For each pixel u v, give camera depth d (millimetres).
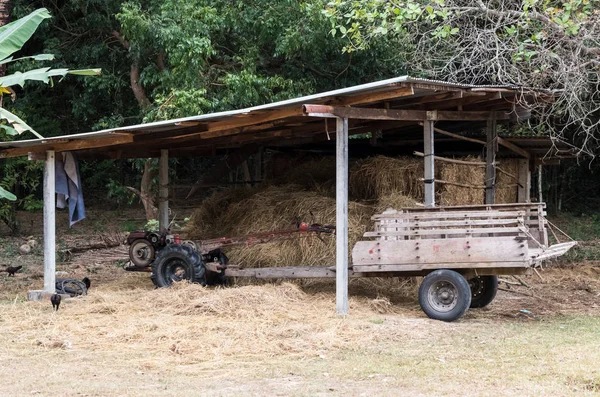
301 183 12703
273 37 15742
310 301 9844
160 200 13312
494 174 11281
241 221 11734
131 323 8617
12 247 16766
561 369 6496
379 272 9234
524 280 12422
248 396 5809
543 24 11805
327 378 6387
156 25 15297
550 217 20297
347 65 16641
